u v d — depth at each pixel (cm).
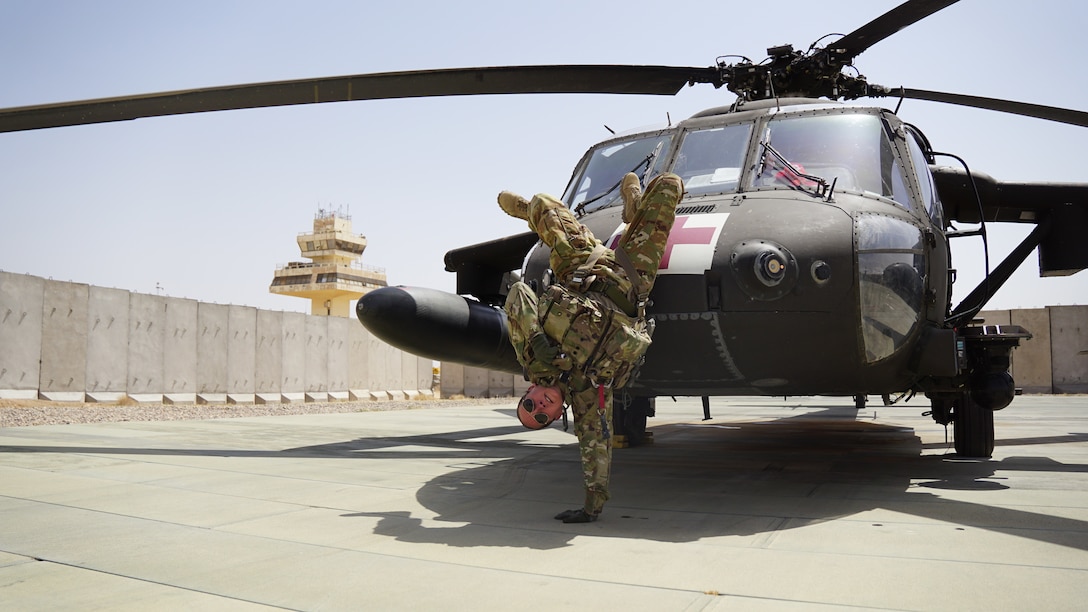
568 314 324
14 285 1277
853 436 784
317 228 7581
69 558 269
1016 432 795
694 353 408
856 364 404
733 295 393
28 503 375
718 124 507
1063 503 370
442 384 2411
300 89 503
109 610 212
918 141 546
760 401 1808
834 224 402
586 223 466
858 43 604
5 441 637
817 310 391
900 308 413
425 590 230
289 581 240
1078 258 654
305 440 706
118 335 1462
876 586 229
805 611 207
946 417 579
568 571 251
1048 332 2027
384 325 569
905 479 455
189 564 261
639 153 520
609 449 338
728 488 425
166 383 1554
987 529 311
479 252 657
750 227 405
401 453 606
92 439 671
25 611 211
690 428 909
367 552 278
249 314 1750
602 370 329
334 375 1973
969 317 502
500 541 296
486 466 528
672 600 218
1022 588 226
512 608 212
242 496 398
